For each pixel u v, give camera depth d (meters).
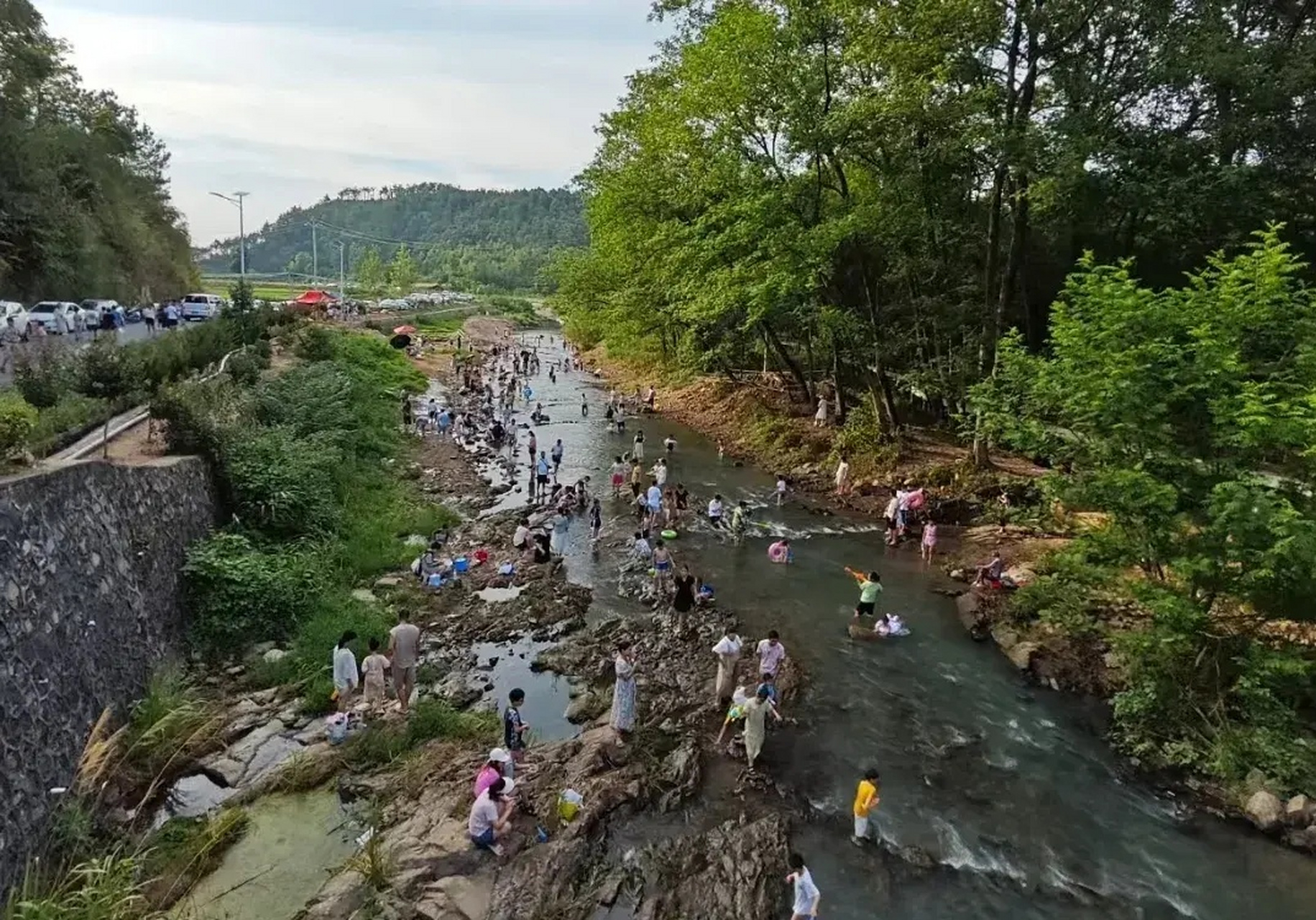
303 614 17.86
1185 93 24.89
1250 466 14.02
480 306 124.62
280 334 42.09
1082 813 13.11
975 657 18.31
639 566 23.45
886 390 32.31
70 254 48.94
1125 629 17.03
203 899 10.66
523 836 11.94
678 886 11.36
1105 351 14.95
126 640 14.05
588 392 57.28
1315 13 26.50
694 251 32.94
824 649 18.61
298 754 13.74
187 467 18.47
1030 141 23.02
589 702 16.09
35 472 12.72
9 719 10.46
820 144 26.88
